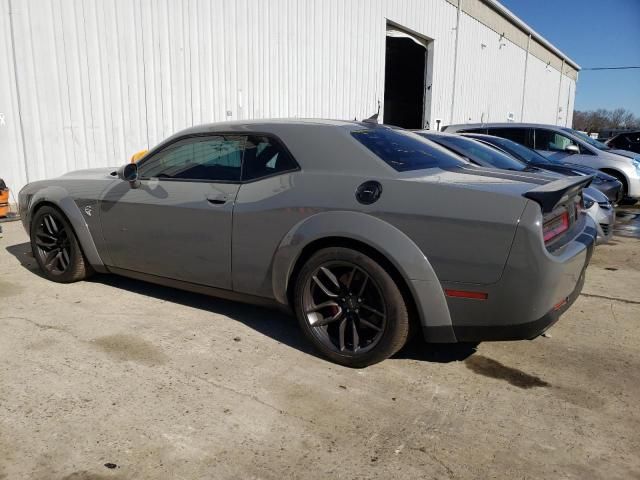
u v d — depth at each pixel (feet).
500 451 8.08
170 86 32.58
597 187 27.81
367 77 52.11
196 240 12.28
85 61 28.30
